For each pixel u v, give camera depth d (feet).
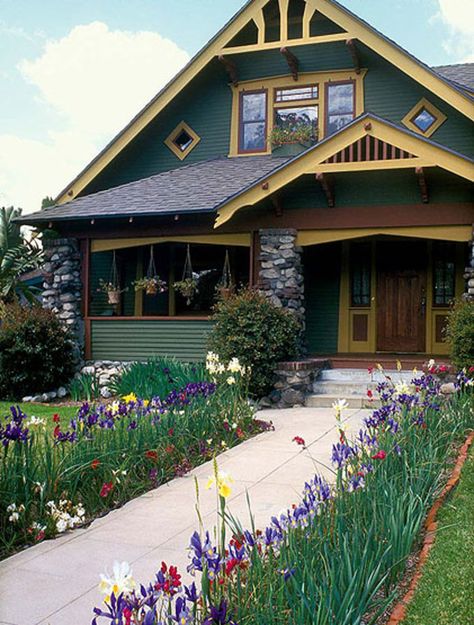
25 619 12.17
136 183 47.57
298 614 10.08
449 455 21.53
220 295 43.60
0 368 40.88
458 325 33.53
